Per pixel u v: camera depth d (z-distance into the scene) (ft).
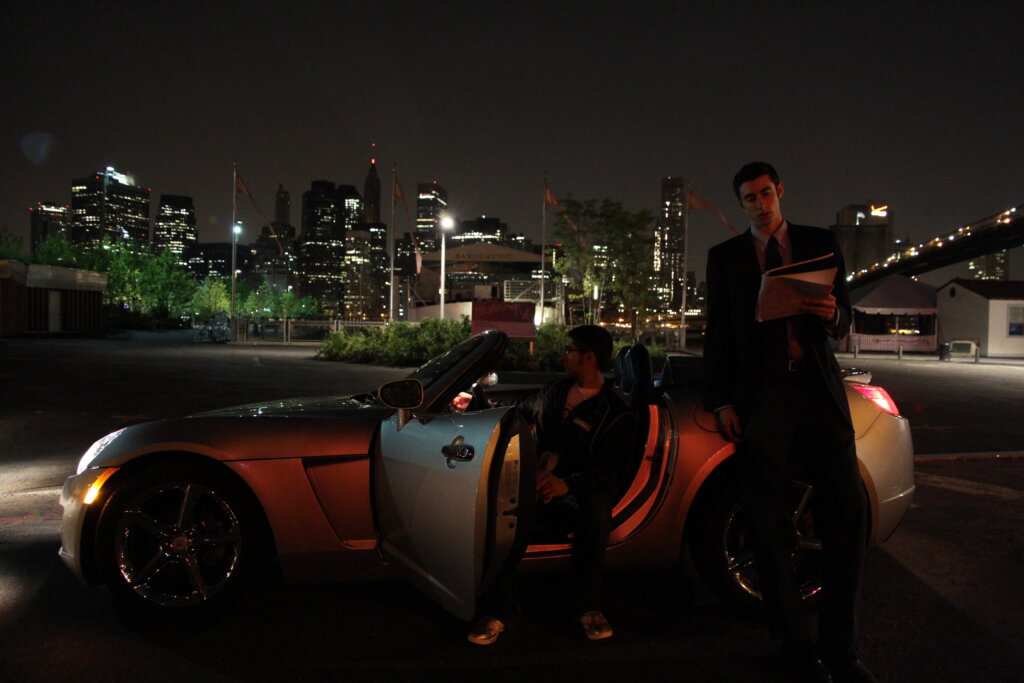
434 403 10.64
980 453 24.98
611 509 10.51
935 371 72.84
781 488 9.09
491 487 8.57
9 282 104.88
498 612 10.11
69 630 10.18
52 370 53.72
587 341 10.68
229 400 37.68
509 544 9.00
